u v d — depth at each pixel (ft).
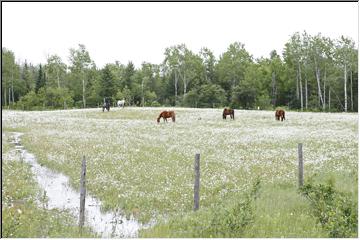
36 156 85.81
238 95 319.88
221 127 146.72
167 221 42.78
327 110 277.44
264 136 116.26
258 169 69.82
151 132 132.46
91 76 413.80
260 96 338.54
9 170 68.28
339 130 129.59
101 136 119.24
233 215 38.09
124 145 99.71
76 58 371.76
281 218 40.47
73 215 46.42
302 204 45.57
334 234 35.12
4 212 43.83
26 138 112.98
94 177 65.05
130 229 42.32
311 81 362.12
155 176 64.95
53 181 64.64
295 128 137.90
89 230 40.47
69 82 401.70
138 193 55.21
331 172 64.34
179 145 100.58
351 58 315.37
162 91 414.00
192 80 397.19
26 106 325.01
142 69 446.60
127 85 401.49
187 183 60.08
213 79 417.08
